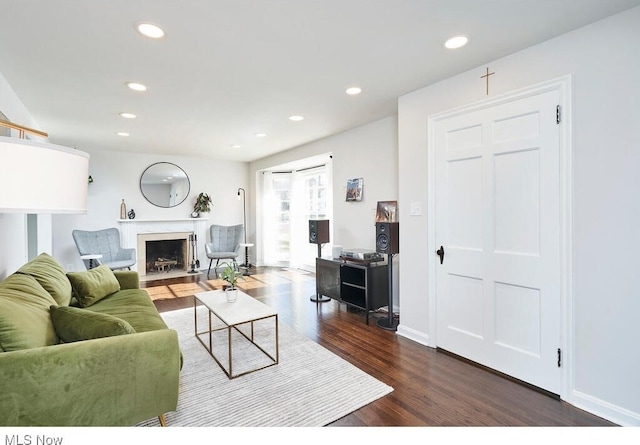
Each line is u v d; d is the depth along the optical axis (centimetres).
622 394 175
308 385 217
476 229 244
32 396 130
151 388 155
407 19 178
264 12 170
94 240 521
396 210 364
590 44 183
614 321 178
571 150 192
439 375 229
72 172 115
